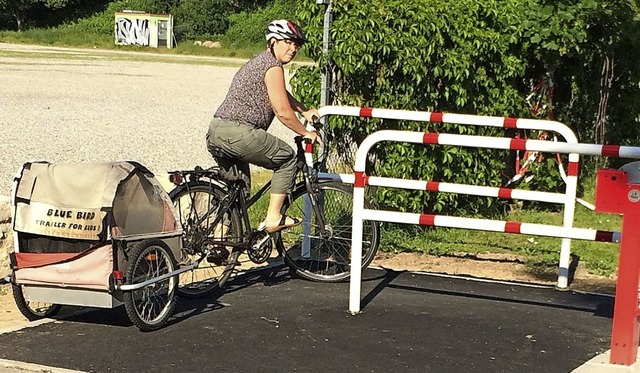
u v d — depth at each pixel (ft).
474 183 28.40
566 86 33.30
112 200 16.96
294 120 19.38
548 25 29.35
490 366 16.14
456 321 18.94
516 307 20.29
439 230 28.48
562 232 17.60
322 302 20.30
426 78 26.50
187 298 20.39
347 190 22.08
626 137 37.68
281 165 20.18
